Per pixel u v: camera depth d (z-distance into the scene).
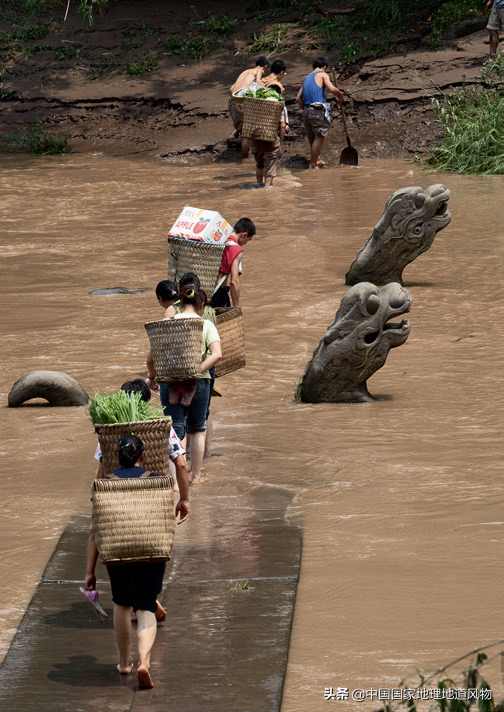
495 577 12.38
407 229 28.66
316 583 12.48
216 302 21.28
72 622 11.90
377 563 12.95
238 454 17.48
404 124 54.34
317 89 49.38
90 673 10.69
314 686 10.18
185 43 66.31
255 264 32.38
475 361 22.59
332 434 18.38
